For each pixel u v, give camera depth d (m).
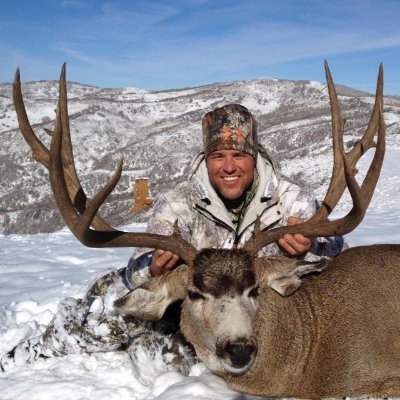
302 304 1.27
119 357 1.44
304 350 1.23
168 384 1.27
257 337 1.18
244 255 1.16
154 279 1.23
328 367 1.23
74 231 1.08
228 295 1.11
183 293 1.20
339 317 1.27
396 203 4.88
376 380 1.25
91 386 1.29
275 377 1.21
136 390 1.30
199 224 1.36
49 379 1.33
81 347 1.43
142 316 1.23
